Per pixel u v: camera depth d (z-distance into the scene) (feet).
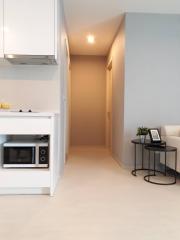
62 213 6.15
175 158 9.32
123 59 11.94
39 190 7.63
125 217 5.96
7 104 8.38
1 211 6.23
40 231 5.19
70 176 9.96
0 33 7.85
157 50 11.71
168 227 5.45
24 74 9.01
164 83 11.78
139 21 11.60
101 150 17.49
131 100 11.67
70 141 19.70
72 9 11.23
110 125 17.46
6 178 7.29
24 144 7.72
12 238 4.88
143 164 11.68
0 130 7.17
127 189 8.26
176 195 7.69
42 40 7.93
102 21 12.69
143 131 10.43
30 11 7.89
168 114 11.84
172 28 11.74
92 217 5.93
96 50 18.44
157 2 10.55
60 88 9.47
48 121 7.27
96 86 19.89
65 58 12.56
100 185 8.70
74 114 19.75
